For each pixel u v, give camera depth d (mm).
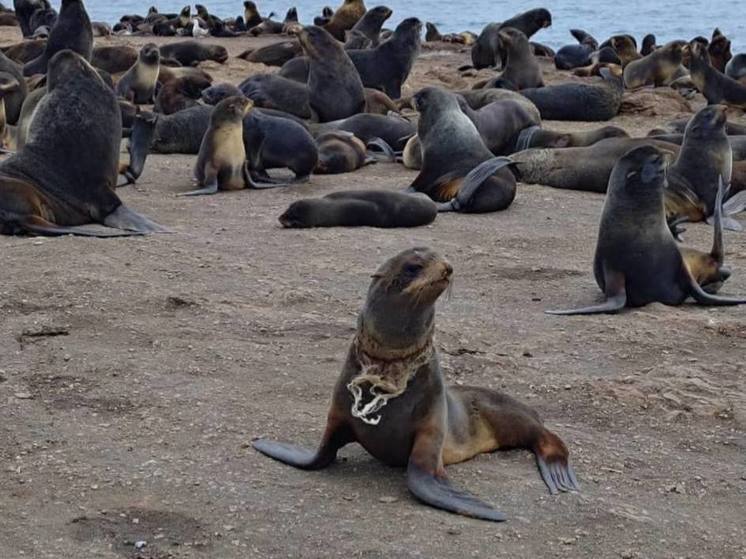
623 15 85062
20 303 8484
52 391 6828
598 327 8664
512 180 13531
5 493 5508
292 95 20750
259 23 43062
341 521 5250
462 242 11492
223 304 8711
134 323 8078
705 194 13039
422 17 82188
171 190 14125
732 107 23516
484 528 5219
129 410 6562
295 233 11461
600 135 17359
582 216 13234
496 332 8477
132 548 5012
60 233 10859
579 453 6211
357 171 16125
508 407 6117
